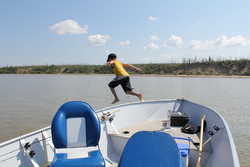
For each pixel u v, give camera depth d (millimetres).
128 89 5348
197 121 4820
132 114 5102
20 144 2791
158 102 5477
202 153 3342
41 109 14609
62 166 2598
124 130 4547
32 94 23000
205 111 4590
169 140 2090
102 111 4383
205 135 4141
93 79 53344
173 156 1975
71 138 3141
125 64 5469
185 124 4605
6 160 2594
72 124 3176
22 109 14625
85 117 3217
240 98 19438
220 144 3166
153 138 2121
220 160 2832
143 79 50938
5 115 12812
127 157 2041
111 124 4312
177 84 35094
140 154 2039
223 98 19484
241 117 11938
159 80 46938
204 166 3242
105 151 4008
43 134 3176
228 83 37531
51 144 3262
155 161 1977
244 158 6520
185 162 2885
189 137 3814
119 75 5250
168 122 4746
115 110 4734
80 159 2732
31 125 10750
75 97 20281
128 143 2125
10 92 25156
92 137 3182
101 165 2654
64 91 25844
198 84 35375
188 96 20656
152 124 5000
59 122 3066
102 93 23578
